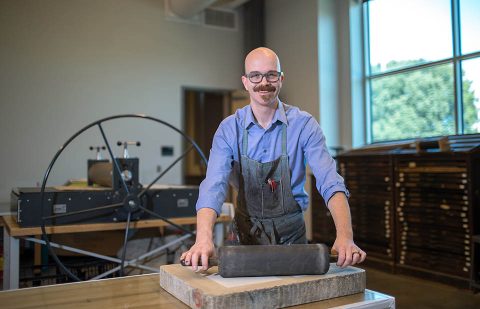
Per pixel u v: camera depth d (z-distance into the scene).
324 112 5.86
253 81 1.46
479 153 3.75
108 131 5.80
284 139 1.56
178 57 6.27
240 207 1.69
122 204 2.50
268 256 1.17
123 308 1.11
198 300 1.06
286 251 1.17
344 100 5.95
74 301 1.17
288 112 1.58
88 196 2.47
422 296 3.63
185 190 2.76
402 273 4.30
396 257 4.36
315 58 5.90
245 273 1.16
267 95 1.47
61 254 2.85
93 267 2.80
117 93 5.86
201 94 7.81
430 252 4.04
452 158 3.80
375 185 4.56
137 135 5.96
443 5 4.89
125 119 5.89
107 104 5.80
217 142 1.57
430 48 5.04
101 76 5.77
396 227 4.36
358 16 5.91
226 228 3.21
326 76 5.90
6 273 2.53
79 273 2.73
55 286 1.32
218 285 1.10
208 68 6.50
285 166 1.58
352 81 5.84
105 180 2.75
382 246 4.52
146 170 6.00
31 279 2.59
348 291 1.21
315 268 1.18
